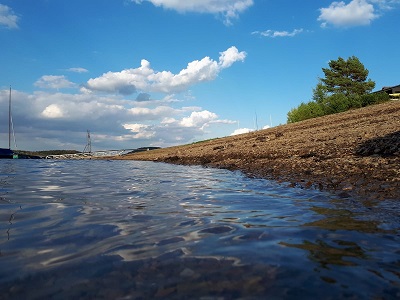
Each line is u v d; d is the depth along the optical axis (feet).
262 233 11.50
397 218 13.52
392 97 134.92
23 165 68.08
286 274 7.72
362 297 6.59
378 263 8.46
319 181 25.46
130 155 161.79
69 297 6.74
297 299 6.49
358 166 29.19
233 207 16.83
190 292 6.83
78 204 17.94
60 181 31.73
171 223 13.25
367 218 13.62
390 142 36.91
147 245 10.18
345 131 59.88
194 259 8.80
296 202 17.93
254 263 8.44
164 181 31.40
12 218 14.42
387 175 23.91
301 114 137.49
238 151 65.92
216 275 7.70
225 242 10.41
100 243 10.49
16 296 6.84
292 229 12.02
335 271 7.91
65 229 12.37
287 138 73.46
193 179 32.96
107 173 43.50
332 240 10.53
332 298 6.54
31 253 9.60
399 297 6.60
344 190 20.99
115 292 6.91
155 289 7.01
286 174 31.78
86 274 7.92
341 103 131.13
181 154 93.61
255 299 6.48
